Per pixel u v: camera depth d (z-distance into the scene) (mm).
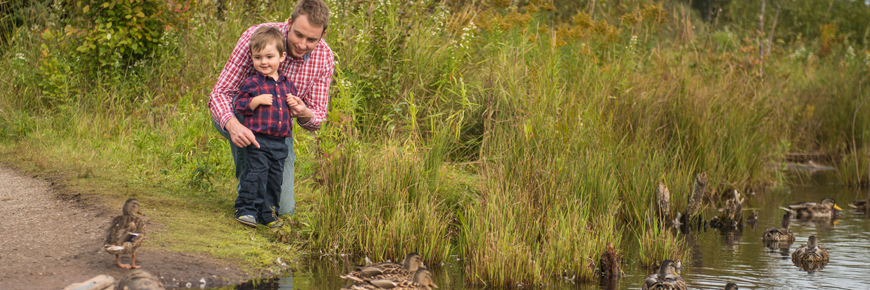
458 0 12141
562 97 9195
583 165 8016
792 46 20047
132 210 5496
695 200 8523
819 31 21547
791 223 8805
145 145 8891
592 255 6234
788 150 13289
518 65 9828
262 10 11211
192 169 7668
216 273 5055
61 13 11609
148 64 10992
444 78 9695
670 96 10492
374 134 9273
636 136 9430
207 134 8328
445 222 6586
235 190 7535
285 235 6191
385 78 9625
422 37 10305
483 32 11586
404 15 10117
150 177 7793
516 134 8430
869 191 11391
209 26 11164
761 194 10852
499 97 9414
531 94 9133
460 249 6531
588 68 10656
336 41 9992
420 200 6652
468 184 8000
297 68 6191
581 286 5605
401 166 6957
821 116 14844
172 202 6789
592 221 7328
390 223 6188
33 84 10555
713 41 15523
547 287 5551
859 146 14070
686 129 10070
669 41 14055
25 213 6195
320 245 6176
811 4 22000
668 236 6625
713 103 10609
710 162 9922
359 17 10297
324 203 6430
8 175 7734
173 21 10883
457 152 9367
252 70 6098
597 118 9188
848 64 16469
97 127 9719
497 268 5539
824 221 8977
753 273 6133
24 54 11141
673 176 8984
